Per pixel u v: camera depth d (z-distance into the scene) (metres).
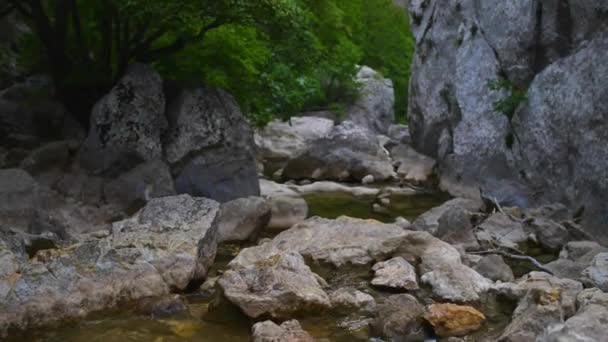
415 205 13.27
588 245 9.03
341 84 27.77
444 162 16.25
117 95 10.77
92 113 10.77
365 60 35.06
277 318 6.55
